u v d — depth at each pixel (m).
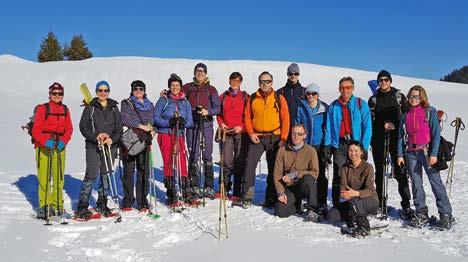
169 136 7.88
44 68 40.28
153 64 41.94
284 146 7.26
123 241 6.13
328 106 7.64
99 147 7.21
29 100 27.17
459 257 5.29
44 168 7.29
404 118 6.75
